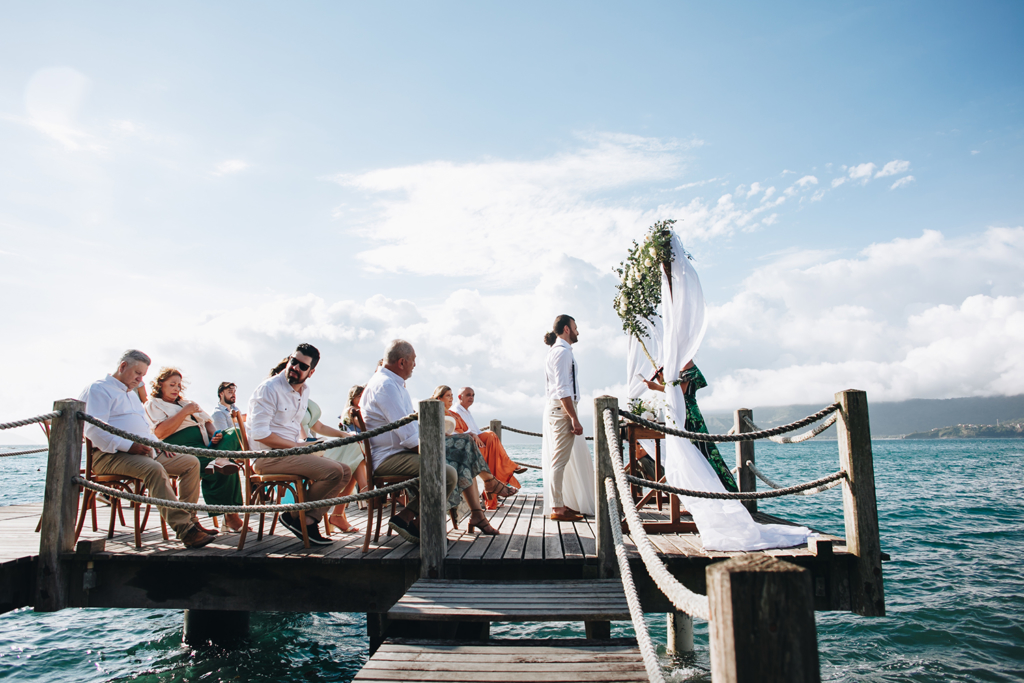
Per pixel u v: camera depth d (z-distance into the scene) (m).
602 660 3.11
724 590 1.40
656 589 4.41
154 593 4.71
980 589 8.96
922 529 14.27
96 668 6.29
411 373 5.53
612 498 4.21
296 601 4.62
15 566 4.64
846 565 4.40
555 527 5.87
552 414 6.15
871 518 4.38
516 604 3.73
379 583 4.59
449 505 5.14
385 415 5.18
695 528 5.37
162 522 5.23
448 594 3.94
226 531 5.83
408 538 5.05
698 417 5.56
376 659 3.13
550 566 4.47
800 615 1.37
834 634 7.36
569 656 3.16
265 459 5.07
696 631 8.00
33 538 5.59
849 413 4.50
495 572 4.49
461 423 7.68
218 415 7.43
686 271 5.75
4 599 4.58
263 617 8.16
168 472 5.43
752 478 7.01
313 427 7.00
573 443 6.19
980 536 13.27
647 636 2.54
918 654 6.72
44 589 4.65
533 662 3.08
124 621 7.97
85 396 5.28
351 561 4.53
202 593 4.68
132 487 5.34
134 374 5.32
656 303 6.39
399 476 5.05
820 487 4.54
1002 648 6.84
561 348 6.08
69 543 4.80
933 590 8.97
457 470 5.50
